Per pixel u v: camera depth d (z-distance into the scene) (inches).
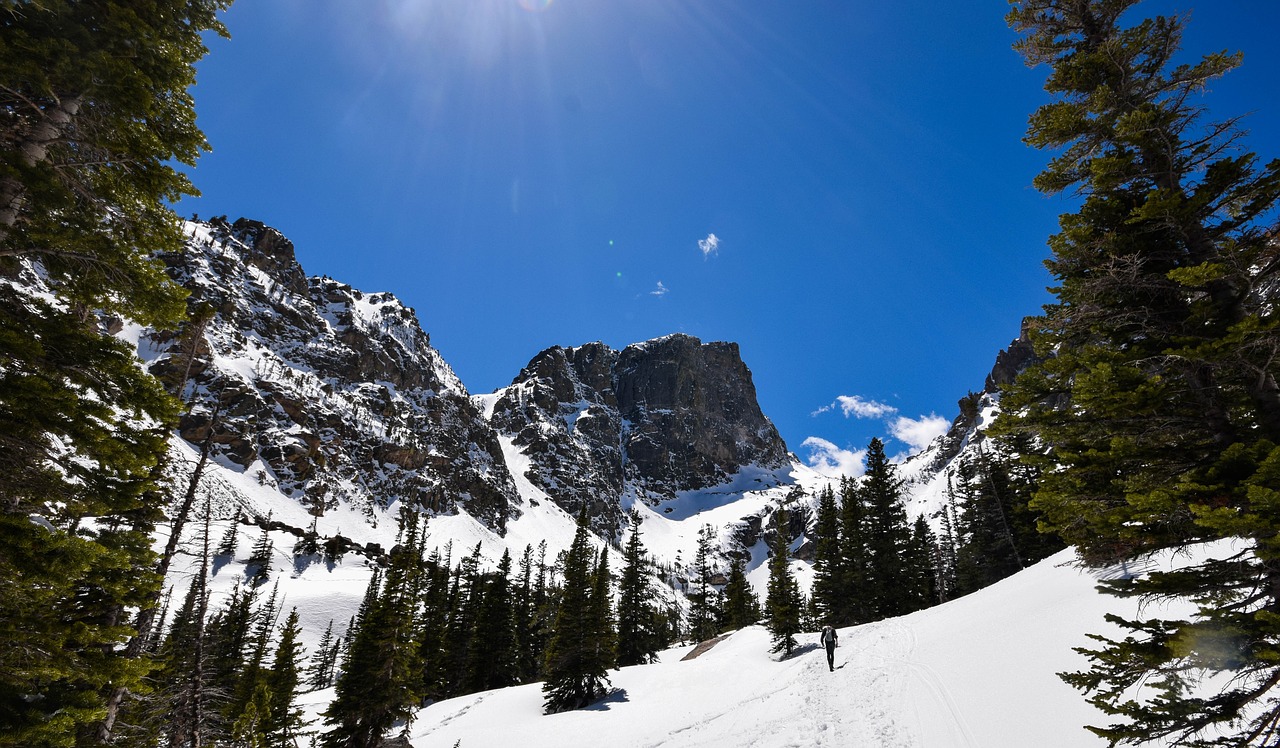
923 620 1133.1
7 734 277.9
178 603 1930.4
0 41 291.9
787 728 653.3
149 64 360.5
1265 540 214.2
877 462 2031.3
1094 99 324.8
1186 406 284.2
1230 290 282.5
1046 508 315.3
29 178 300.2
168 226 391.9
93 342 322.0
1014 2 378.6
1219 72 304.8
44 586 304.2
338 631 3614.7
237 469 5762.8
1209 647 231.8
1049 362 321.1
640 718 1136.8
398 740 1227.9
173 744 625.0
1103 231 325.7
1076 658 514.3
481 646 2183.8
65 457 324.2
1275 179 271.0
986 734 470.6
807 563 7450.8
